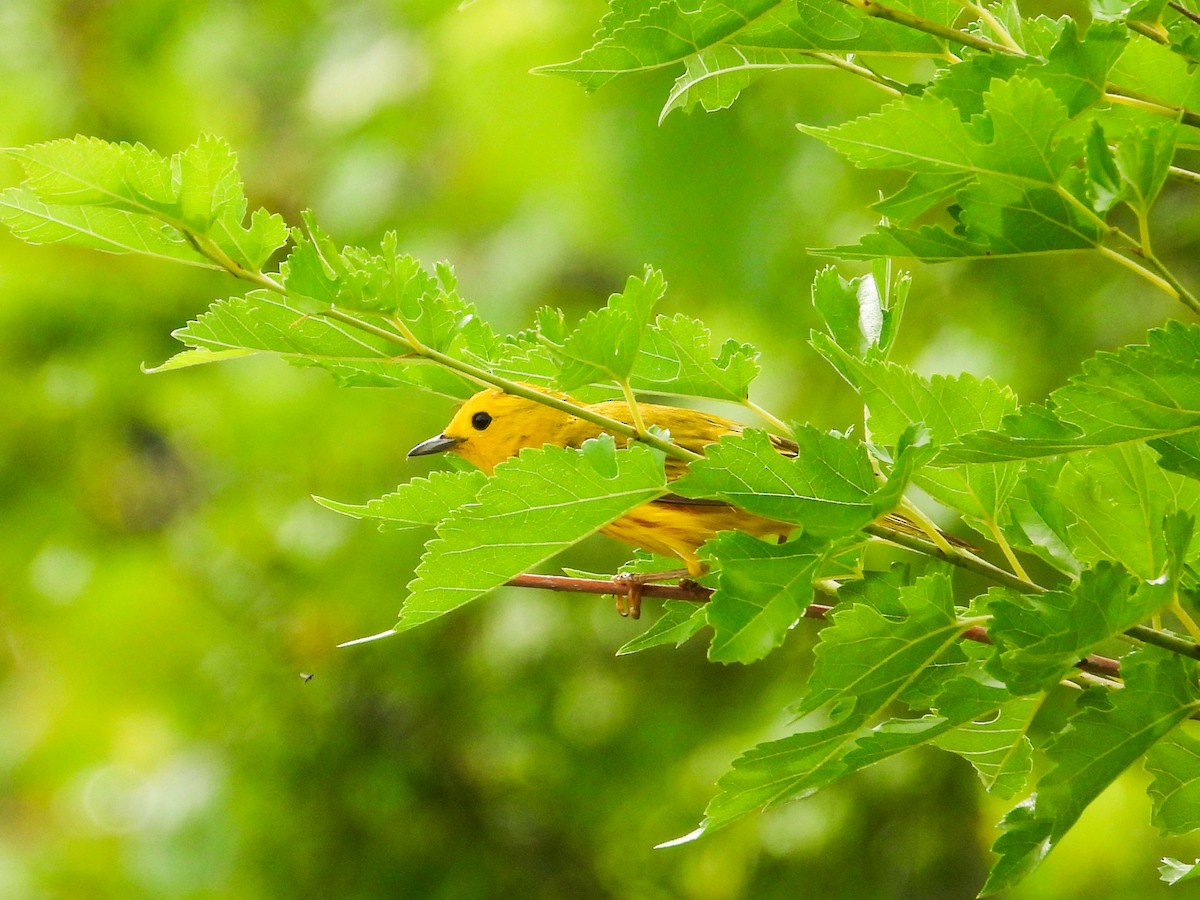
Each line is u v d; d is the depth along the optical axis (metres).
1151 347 3.83
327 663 13.99
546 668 13.66
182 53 16.56
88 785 17.61
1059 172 4.14
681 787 13.20
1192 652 4.07
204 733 14.39
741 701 13.14
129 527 16.45
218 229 4.48
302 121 15.70
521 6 13.65
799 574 4.00
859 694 4.17
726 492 4.08
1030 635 3.90
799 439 4.07
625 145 12.79
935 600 4.14
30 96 16.22
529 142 13.57
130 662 14.78
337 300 4.45
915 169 4.20
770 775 4.20
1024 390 11.60
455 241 14.40
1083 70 4.27
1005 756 4.82
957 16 4.79
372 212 14.68
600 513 4.32
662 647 13.55
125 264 15.47
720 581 3.98
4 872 16.59
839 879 12.23
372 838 13.60
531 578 6.23
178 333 4.68
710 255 12.49
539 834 13.55
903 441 3.96
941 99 4.07
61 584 15.80
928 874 12.01
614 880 13.37
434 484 4.88
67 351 15.66
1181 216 11.84
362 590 14.01
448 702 13.80
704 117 12.60
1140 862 11.06
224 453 14.98
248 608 14.49
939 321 12.24
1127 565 4.49
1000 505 4.64
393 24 15.34
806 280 12.37
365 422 14.45
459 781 13.73
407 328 4.57
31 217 4.52
